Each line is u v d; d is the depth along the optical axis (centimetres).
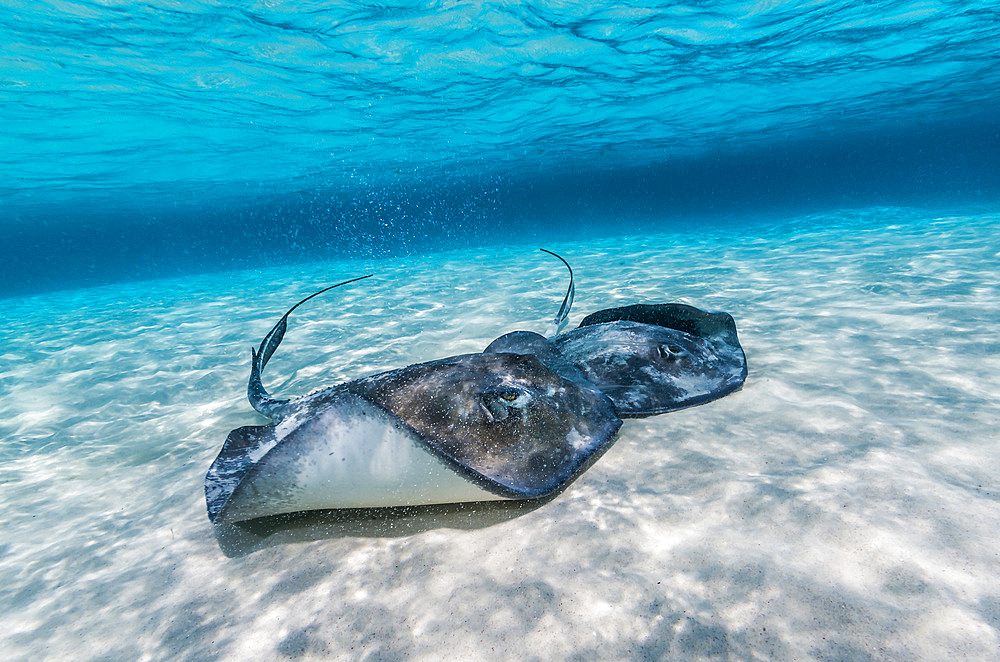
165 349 637
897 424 238
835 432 238
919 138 3778
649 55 1133
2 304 1536
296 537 209
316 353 543
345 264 1761
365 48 970
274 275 1600
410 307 751
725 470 217
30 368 600
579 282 834
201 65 968
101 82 980
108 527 243
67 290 1939
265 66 1008
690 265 902
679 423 269
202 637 164
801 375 320
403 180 3002
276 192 2864
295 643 156
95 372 553
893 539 159
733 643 132
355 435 190
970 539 155
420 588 171
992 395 257
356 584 178
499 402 212
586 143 2144
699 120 1850
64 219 3200
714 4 907
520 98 1370
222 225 5897
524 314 630
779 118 1994
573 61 1133
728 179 6134
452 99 1325
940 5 972
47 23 764
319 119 1384
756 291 620
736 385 299
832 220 1516
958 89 1780
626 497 206
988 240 765
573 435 221
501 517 204
